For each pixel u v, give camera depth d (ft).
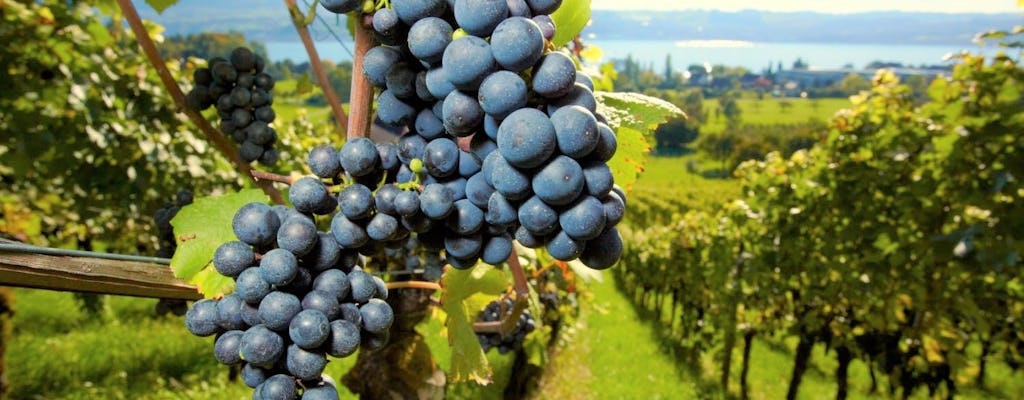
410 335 8.29
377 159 3.68
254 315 3.56
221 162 12.27
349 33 5.40
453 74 2.96
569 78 3.00
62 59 17.93
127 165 20.77
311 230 3.49
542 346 14.57
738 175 30.78
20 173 17.98
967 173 17.63
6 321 18.38
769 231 27.09
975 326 19.94
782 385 35.96
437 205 3.51
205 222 4.10
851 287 22.02
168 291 3.98
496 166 3.14
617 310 58.03
